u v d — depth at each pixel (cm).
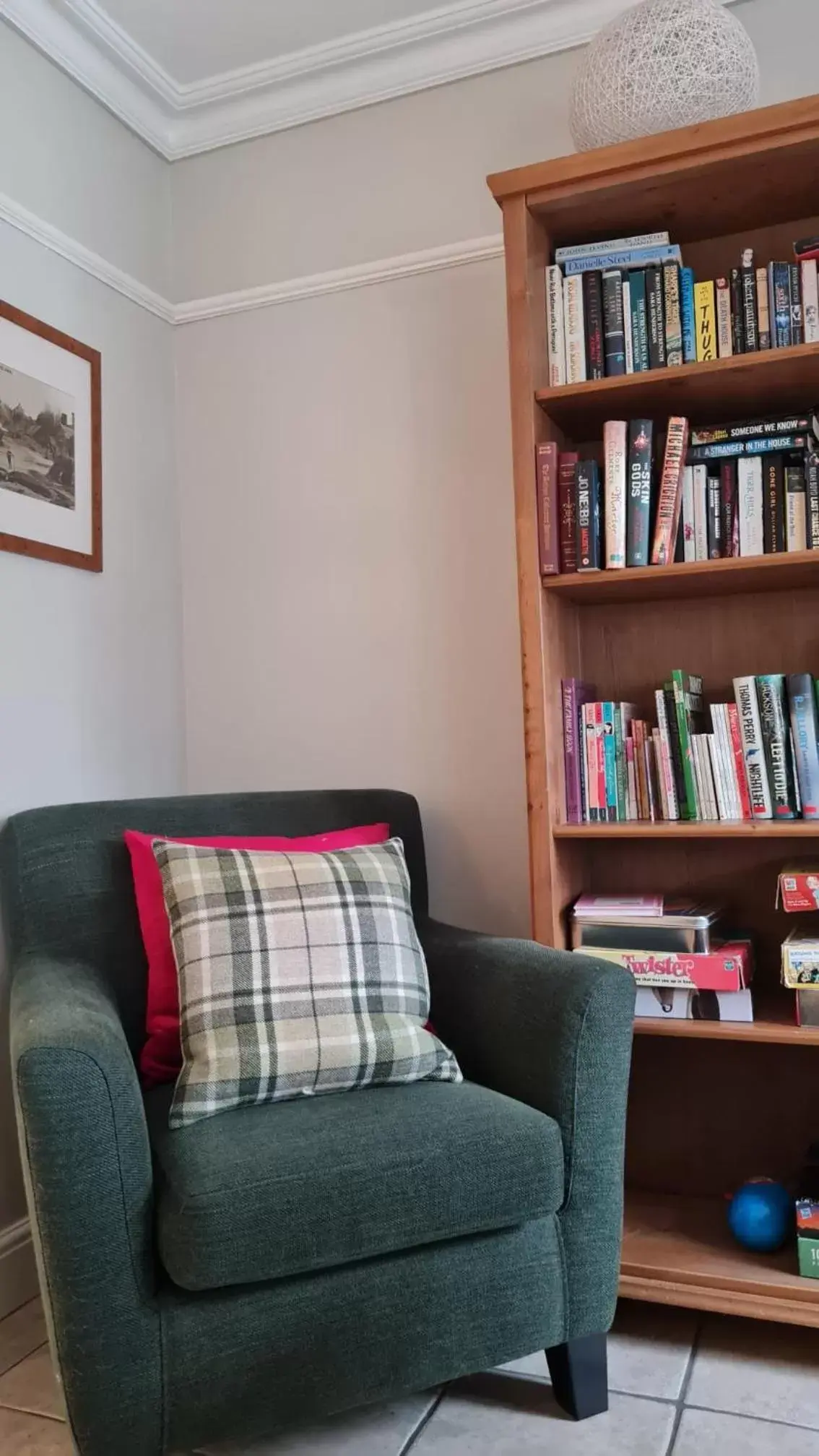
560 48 221
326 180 242
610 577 181
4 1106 190
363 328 238
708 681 203
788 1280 163
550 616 189
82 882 179
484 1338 138
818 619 196
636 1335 172
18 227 205
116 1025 137
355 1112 141
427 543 231
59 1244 121
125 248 239
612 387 182
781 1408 151
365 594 236
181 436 254
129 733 232
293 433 244
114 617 229
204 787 249
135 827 188
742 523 183
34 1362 169
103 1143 123
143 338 244
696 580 186
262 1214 123
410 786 231
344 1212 127
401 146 236
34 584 207
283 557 244
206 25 222
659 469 195
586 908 185
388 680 234
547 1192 138
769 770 179
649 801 187
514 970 162
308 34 226
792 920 198
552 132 222
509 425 224
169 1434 125
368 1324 132
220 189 253
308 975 154
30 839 179
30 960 166
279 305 246
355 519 238
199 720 250
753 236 200
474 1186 133
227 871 162
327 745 239
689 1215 189
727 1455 141
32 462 205
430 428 231
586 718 191
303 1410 130
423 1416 152
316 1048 149
